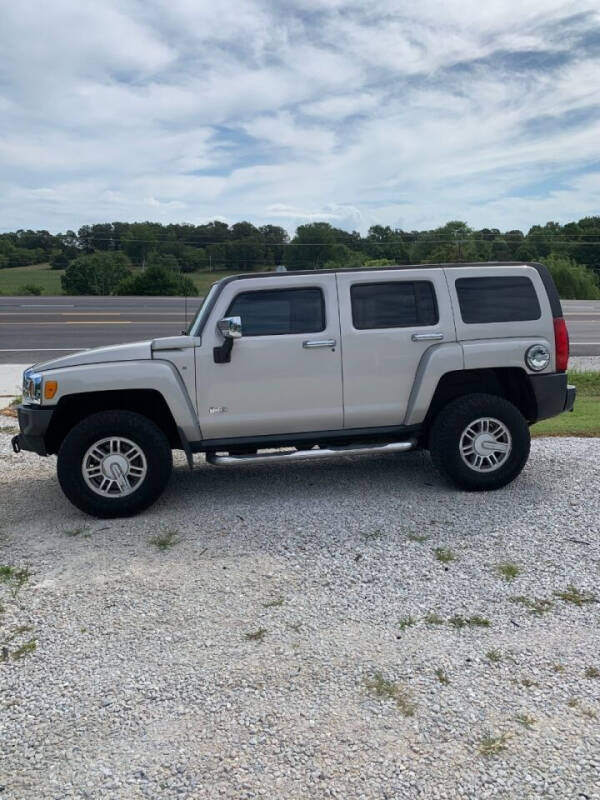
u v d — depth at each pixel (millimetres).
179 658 3299
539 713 2805
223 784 2471
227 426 5418
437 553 4430
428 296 5590
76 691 3062
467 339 5590
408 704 2887
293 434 5551
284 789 2438
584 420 8836
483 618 3596
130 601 3898
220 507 5484
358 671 3141
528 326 5672
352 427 5621
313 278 5469
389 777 2477
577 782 2422
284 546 4629
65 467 5156
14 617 3754
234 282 5414
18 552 4688
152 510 5473
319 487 5934
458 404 5523
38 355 16844
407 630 3500
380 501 5492
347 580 4090
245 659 3270
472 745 2627
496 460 5648
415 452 7062
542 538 4652
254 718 2830
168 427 5707
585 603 3730
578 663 3154
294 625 3576
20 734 2787
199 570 4289
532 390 5668
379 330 5500
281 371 5398
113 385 5195
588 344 20328
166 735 2746
